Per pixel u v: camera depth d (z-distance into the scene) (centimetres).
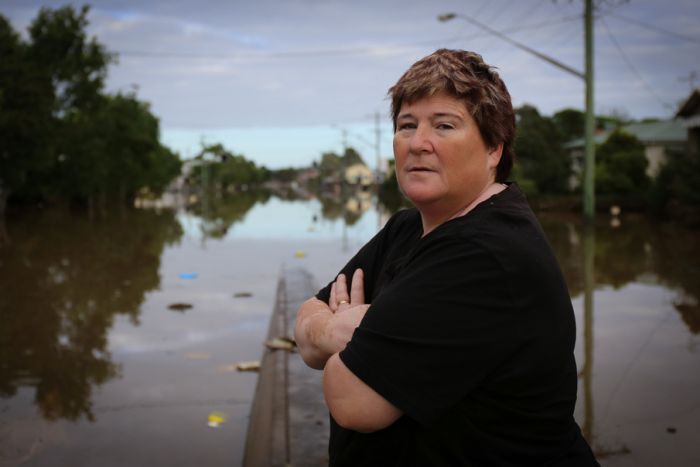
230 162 12938
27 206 3934
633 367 479
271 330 681
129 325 755
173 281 1095
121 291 995
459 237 125
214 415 448
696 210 1939
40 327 744
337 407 122
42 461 376
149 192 7631
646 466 312
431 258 127
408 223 163
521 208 136
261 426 389
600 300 757
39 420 443
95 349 643
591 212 1908
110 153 4294
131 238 1997
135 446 398
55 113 3120
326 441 349
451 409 124
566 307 129
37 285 1055
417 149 136
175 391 507
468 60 139
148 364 588
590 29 1850
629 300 755
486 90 135
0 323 766
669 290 819
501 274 119
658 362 491
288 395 430
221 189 12238
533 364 121
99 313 826
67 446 398
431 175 136
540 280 122
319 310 164
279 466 321
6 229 2359
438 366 119
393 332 121
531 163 3325
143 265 1313
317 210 4031
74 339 685
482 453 124
